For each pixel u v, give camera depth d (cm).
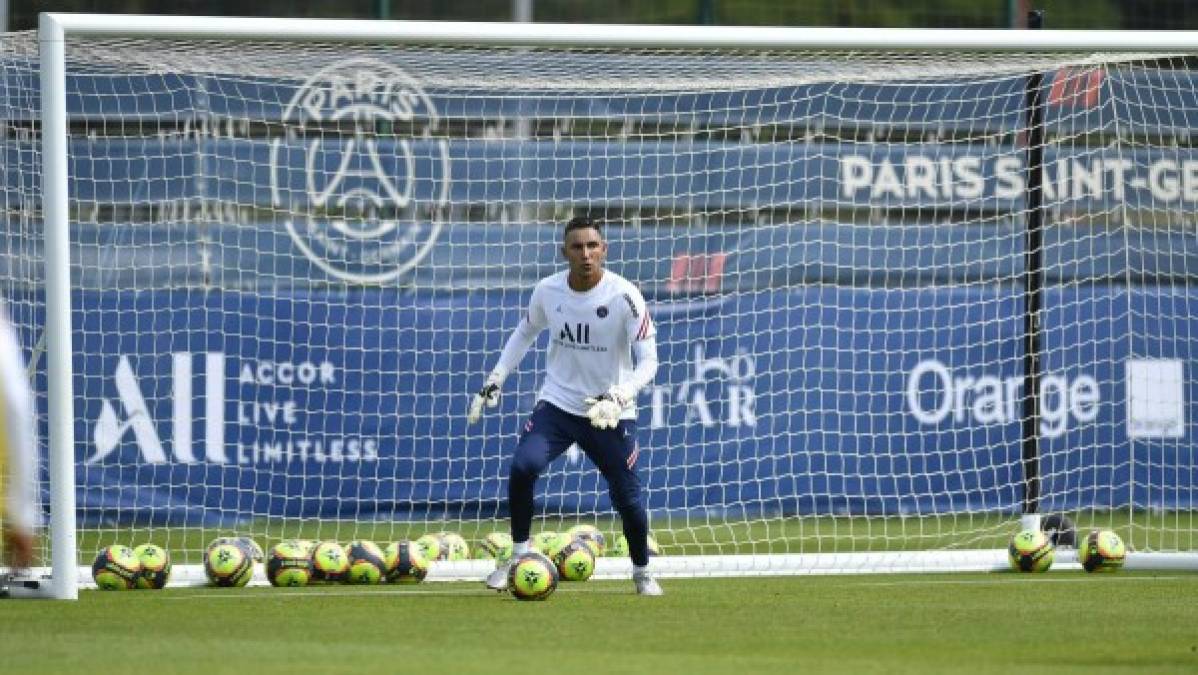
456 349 5722
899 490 5888
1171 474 6075
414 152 5784
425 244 5753
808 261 5991
